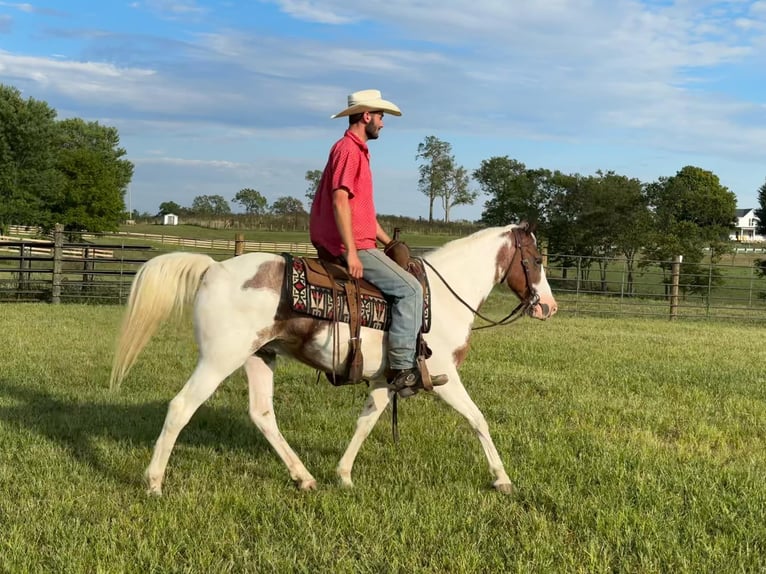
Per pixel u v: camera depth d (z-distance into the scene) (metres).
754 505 4.50
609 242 28.86
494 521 4.33
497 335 12.71
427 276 4.96
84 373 8.20
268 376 4.98
